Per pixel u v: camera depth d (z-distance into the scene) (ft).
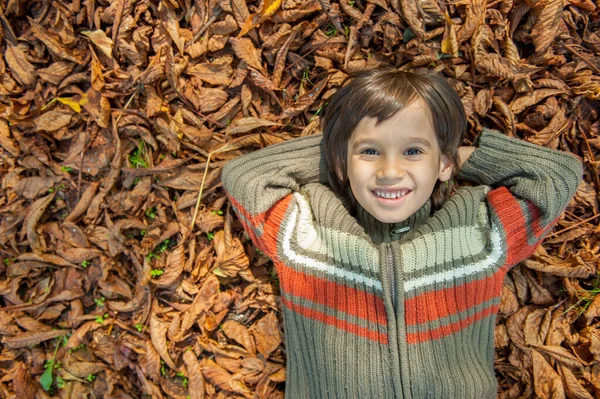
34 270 4.33
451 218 3.45
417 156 3.15
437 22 3.67
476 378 3.49
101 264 4.18
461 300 3.48
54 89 4.00
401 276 3.36
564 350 3.88
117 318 4.35
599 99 3.82
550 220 3.37
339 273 3.51
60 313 4.40
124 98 3.96
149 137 3.91
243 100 3.87
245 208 3.53
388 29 3.70
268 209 3.59
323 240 3.56
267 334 4.19
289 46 3.80
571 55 3.83
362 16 3.67
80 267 4.31
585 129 3.90
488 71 3.73
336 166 3.53
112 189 4.13
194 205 4.02
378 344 3.46
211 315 4.16
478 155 3.65
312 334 3.64
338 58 3.76
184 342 4.25
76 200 4.22
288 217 3.62
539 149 3.49
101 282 4.22
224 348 4.20
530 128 3.86
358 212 3.74
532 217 3.41
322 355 3.61
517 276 4.04
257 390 4.20
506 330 4.09
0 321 4.29
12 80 4.03
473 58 3.70
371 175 3.19
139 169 3.93
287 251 3.62
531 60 3.81
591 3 3.68
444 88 3.22
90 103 3.91
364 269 3.43
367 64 3.79
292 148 3.71
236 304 4.22
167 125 3.85
